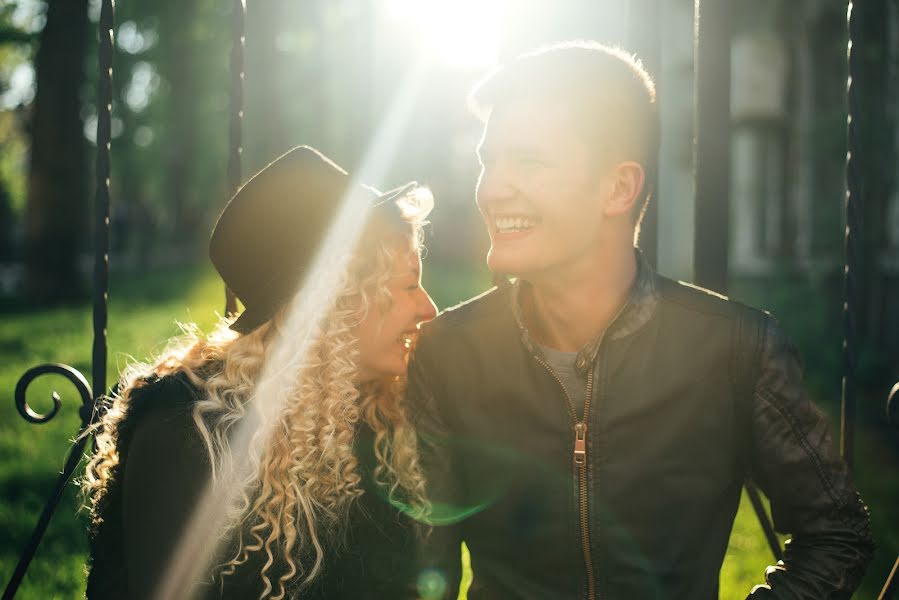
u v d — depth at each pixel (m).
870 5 6.96
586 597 1.71
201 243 33.28
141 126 27.14
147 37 22.78
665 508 1.67
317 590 1.77
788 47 11.91
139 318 12.59
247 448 1.72
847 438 2.02
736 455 1.70
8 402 6.91
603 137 1.61
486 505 1.78
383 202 1.80
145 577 1.63
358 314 1.79
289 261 1.79
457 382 1.80
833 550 1.66
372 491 1.86
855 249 2.01
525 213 1.62
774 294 9.66
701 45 2.14
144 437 1.68
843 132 9.27
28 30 16.72
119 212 34.22
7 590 2.15
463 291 14.28
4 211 28.22
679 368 1.66
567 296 1.70
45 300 15.74
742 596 3.32
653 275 1.73
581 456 1.68
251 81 10.94
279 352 1.79
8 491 4.64
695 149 2.17
